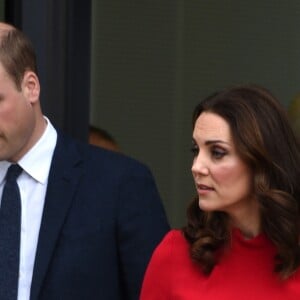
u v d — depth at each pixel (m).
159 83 15.66
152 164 15.65
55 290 11.43
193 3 15.75
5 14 15.10
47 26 14.89
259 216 10.02
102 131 15.37
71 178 11.80
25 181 11.77
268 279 9.98
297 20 15.86
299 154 9.84
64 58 14.98
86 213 11.66
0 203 11.73
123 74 15.50
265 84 15.84
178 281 10.32
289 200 9.72
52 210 11.64
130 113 15.55
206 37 15.78
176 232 10.60
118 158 12.07
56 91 14.93
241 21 15.80
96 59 15.33
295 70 15.85
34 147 11.77
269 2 15.84
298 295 9.86
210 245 10.18
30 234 11.64
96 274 11.57
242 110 9.68
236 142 9.65
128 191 11.81
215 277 10.15
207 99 9.86
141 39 15.58
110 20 15.41
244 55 15.83
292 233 9.77
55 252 11.52
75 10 15.10
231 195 9.78
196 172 9.81
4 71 11.15
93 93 15.32
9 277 11.51
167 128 15.70
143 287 10.69
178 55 15.72
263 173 9.73
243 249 10.12
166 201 15.69
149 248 11.69
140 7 15.56
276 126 9.74
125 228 11.68
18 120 11.29
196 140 9.84
